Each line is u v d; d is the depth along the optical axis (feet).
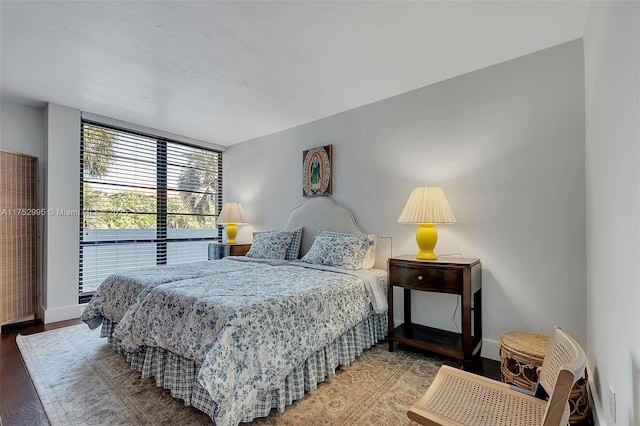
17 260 9.89
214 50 7.10
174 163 14.02
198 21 6.05
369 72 8.14
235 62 7.63
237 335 4.82
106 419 5.16
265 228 13.67
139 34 6.48
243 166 14.78
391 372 6.85
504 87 7.61
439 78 8.47
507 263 7.48
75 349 7.99
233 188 15.29
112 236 12.09
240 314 4.98
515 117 7.44
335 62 7.64
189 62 7.63
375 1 5.51
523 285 7.25
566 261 6.72
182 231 14.29
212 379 4.33
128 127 12.20
